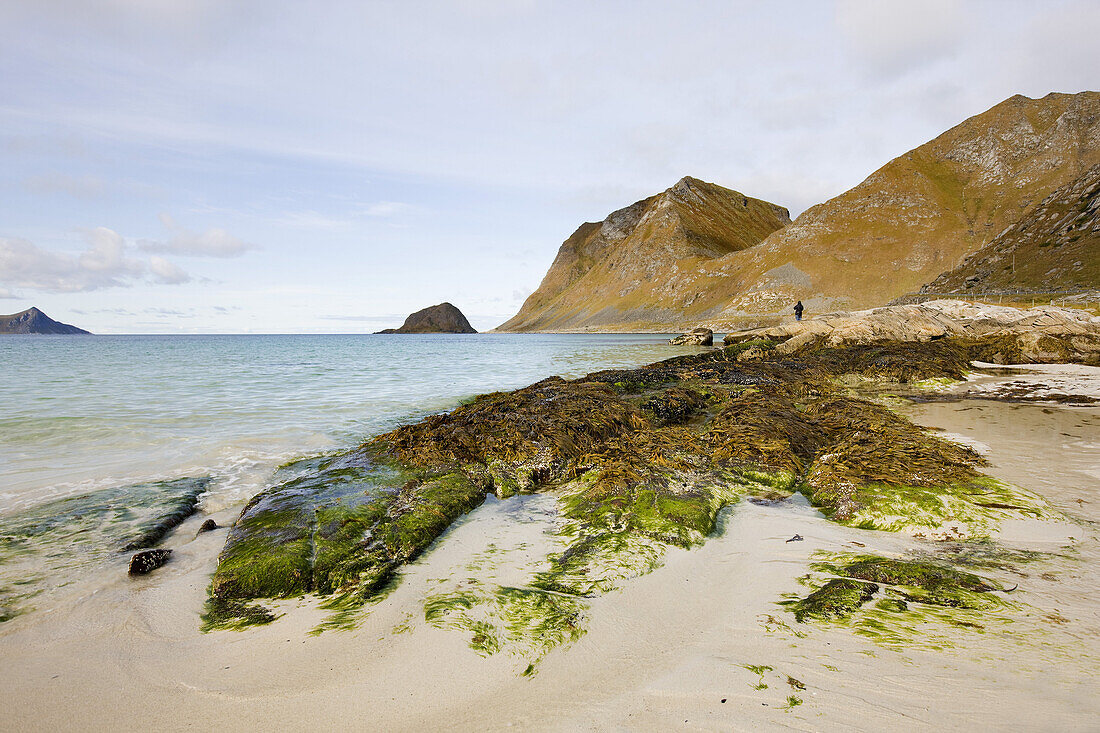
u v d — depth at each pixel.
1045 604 4.99
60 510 8.77
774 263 177.12
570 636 4.70
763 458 9.79
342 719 3.77
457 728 3.62
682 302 196.75
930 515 7.18
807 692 3.76
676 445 10.68
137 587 6.14
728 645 4.48
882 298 145.75
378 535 6.95
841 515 7.62
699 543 6.79
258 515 7.76
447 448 10.46
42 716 3.90
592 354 57.81
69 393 23.17
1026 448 11.24
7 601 5.79
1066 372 25.38
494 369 37.94
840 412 13.40
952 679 3.83
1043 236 68.94
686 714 3.60
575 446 10.92
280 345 93.75
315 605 5.62
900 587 5.37
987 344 31.17
